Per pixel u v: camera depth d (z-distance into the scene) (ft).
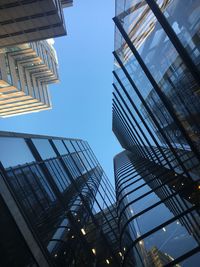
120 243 33.04
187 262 20.39
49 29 166.71
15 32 163.94
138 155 88.43
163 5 20.26
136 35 28.81
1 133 41.98
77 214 54.65
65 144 98.37
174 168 38.99
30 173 44.45
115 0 33.22
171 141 36.73
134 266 26.37
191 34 17.63
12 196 32.27
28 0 133.08
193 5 15.87
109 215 77.41
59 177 62.18
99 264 46.60
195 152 27.94
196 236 22.30
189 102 23.34
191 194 27.20
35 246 30.19
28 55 228.84
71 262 37.50
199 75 19.47
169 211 30.01
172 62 22.47
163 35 21.74
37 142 59.16
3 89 215.31
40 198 42.42
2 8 137.39
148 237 26.86
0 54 197.06
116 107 88.48
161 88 29.14
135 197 40.96
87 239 49.90
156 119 38.88
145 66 30.42
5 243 27.27
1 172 33.32
